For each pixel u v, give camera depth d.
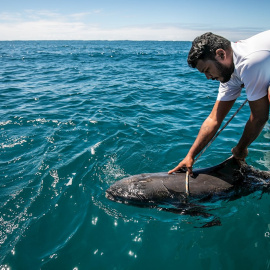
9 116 7.06
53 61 22.52
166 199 3.45
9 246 3.01
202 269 2.75
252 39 2.51
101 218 3.43
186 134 5.95
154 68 17.69
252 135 2.95
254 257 2.86
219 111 3.18
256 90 2.56
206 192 3.43
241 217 3.45
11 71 15.85
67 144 5.38
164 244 3.06
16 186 4.06
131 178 3.76
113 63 20.84
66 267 2.77
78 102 8.52
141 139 5.66
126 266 2.79
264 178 3.71
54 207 3.62
